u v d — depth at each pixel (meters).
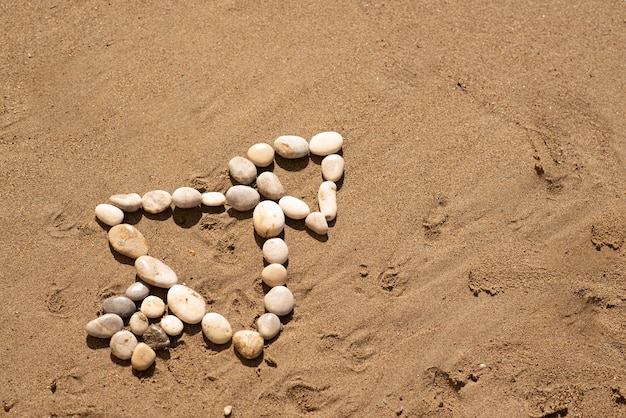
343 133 1.44
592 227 1.39
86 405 1.28
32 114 1.43
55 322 1.32
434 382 1.31
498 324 1.33
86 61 1.48
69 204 1.38
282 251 1.35
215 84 1.46
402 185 1.41
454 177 1.41
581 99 1.47
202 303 1.33
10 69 1.47
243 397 1.29
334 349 1.32
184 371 1.30
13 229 1.36
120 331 1.31
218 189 1.40
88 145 1.42
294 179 1.41
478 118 1.45
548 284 1.36
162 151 1.41
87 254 1.35
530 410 1.30
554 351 1.33
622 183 1.42
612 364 1.32
